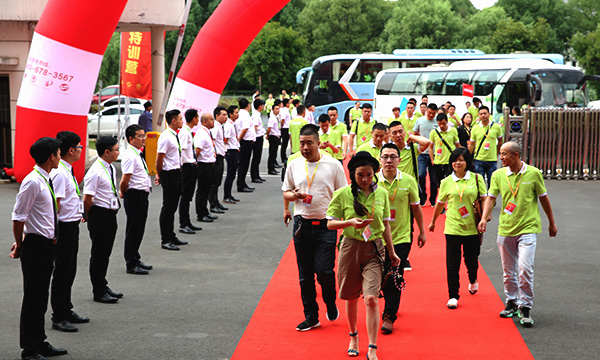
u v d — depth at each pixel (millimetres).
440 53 38469
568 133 19828
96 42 14406
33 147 6117
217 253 10641
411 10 70250
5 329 6961
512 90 29391
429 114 14531
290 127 14664
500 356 6223
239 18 17062
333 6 73938
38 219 6082
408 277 9133
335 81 39281
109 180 7922
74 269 7133
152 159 19141
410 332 6902
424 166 14602
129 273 9352
